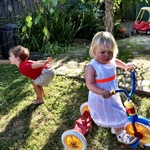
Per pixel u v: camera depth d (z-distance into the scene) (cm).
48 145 251
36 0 387
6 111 315
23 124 287
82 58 493
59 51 548
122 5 945
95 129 266
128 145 240
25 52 300
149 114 284
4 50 520
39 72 301
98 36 210
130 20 1020
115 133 255
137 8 972
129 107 220
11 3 616
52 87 362
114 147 242
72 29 636
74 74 402
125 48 559
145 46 576
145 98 318
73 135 226
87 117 259
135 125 229
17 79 407
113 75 221
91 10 777
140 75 379
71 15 683
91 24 688
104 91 193
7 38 509
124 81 359
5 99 343
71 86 363
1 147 254
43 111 307
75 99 328
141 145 239
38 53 532
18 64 302
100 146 244
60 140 257
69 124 280
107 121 227
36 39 556
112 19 477
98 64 216
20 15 631
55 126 279
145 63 438
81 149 230
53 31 596
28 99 339
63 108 310
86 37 689
